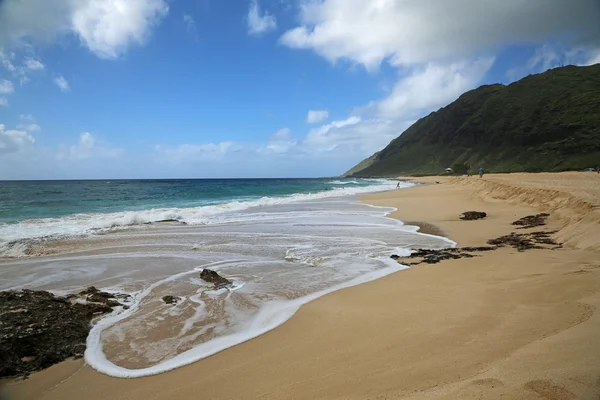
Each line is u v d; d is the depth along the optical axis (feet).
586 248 28.09
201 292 22.89
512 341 12.41
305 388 11.18
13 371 13.39
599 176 128.47
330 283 24.63
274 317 18.45
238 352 14.60
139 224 52.42
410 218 58.13
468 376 10.22
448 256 31.01
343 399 10.12
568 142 358.43
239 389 11.65
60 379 13.10
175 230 47.47
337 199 98.22
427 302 18.71
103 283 25.07
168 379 12.79
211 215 62.85
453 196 96.12
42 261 31.35
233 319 18.42
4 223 51.01
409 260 30.76
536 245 32.63
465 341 13.11
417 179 378.73
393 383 10.65
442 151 570.87
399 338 14.24
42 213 65.31
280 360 13.52
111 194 125.49
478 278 22.88
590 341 10.66
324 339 15.14
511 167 376.27
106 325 17.79
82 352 15.07
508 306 16.61
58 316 17.35
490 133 482.69
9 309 17.25
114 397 11.84
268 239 41.22
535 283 19.80
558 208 48.16
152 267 29.35
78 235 43.24
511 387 8.70
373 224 52.19
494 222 49.55
